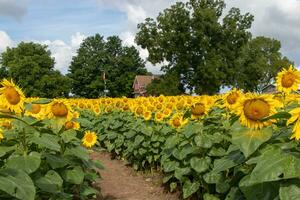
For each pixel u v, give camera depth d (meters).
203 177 6.68
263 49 91.12
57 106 6.13
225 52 61.66
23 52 89.12
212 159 6.91
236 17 62.62
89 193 6.75
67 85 87.06
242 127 4.17
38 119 5.70
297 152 3.74
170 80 60.62
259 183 3.96
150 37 62.19
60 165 5.34
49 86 85.44
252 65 64.88
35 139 5.07
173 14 61.22
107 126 14.30
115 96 103.69
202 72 58.78
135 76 103.25
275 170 3.56
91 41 109.06
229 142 6.85
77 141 6.38
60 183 5.20
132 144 11.59
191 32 60.97
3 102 5.12
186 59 61.00
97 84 102.69
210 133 7.09
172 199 8.89
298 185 3.58
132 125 12.07
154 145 10.63
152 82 64.00
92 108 17.05
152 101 15.25
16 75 84.31
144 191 9.80
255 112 4.06
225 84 62.06
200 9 61.00
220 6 64.06
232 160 4.40
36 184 4.88
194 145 7.04
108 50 109.88
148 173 11.34
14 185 3.75
